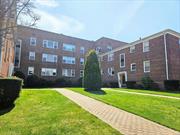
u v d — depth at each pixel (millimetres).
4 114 6133
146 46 20312
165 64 17391
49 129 4449
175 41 18172
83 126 4688
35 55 27828
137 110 6816
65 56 31031
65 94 12109
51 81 26797
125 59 23797
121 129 4520
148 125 4945
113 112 6555
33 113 6309
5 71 15516
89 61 16203
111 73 26734
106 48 35000
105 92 13992
